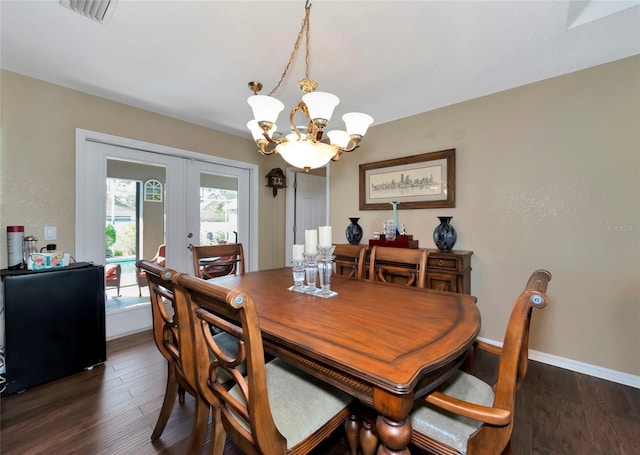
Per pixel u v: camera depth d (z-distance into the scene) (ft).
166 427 5.06
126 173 9.11
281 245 13.80
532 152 7.51
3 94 6.82
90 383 6.38
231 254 7.54
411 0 4.72
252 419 2.67
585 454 4.42
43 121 7.37
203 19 5.17
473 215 8.44
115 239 8.87
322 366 3.20
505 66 6.72
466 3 4.79
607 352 6.59
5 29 5.43
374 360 2.75
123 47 6.02
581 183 6.88
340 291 5.41
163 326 4.46
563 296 7.11
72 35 5.62
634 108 6.28
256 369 2.58
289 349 3.47
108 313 8.69
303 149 5.20
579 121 6.89
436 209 9.17
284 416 3.15
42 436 4.78
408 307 4.41
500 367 2.83
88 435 4.82
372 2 4.75
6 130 6.86
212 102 8.72
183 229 10.44
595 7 5.13
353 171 11.23
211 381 3.43
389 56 6.32
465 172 8.58
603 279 6.64
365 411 3.65
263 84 7.59
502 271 7.97
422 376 2.64
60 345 6.50
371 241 9.37
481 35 5.61
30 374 6.11
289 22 5.24
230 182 11.93
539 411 5.44
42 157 7.36
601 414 5.35
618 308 6.48
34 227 7.25
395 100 8.54
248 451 3.03
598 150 6.68
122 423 5.12
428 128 9.30
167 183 10.03
